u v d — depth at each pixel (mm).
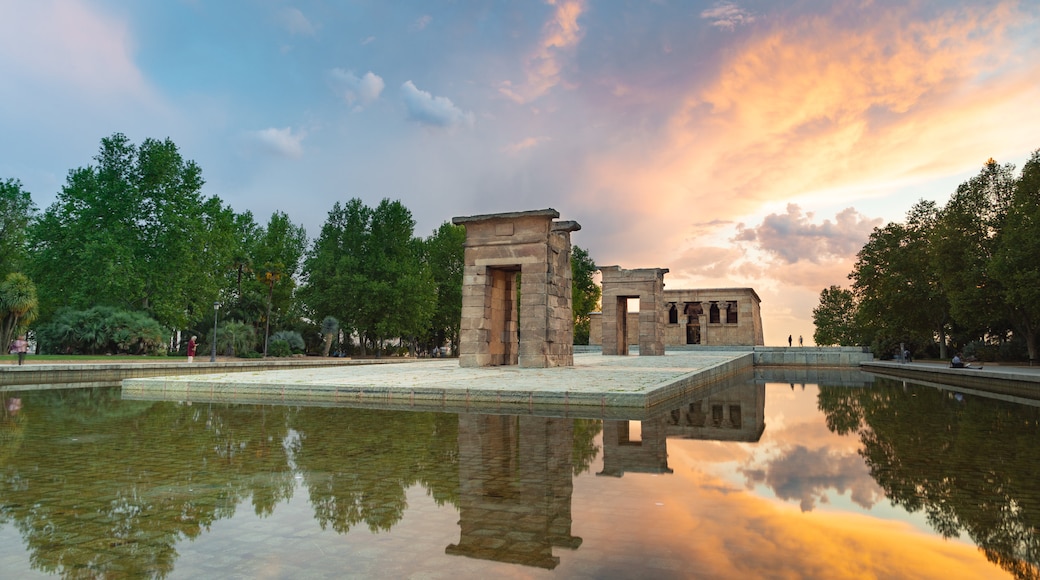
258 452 7055
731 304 50438
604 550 3668
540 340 21469
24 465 6254
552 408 12008
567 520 4320
